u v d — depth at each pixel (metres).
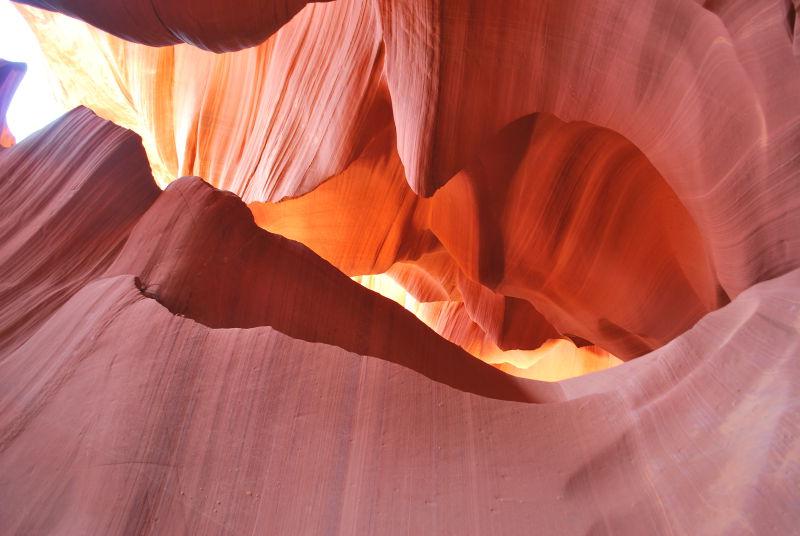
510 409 2.71
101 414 2.54
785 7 2.79
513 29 4.27
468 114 4.81
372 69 6.74
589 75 4.11
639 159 5.68
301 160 7.38
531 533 2.14
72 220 3.95
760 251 3.39
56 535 2.08
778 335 2.56
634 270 6.40
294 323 3.75
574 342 9.28
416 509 2.24
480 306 10.34
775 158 3.07
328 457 2.42
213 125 8.68
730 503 1.91
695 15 3.26
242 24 4.11
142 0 3.73
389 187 8.25
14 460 2.38
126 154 4.41
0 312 3.32
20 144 4.50
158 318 3.02
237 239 4.05
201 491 2.25
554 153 6.04
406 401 2.67
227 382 2.69
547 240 6.67
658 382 2.78
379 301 4.51
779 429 2.01
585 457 2.46
